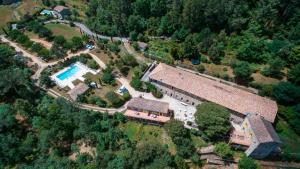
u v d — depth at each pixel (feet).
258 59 402.11
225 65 408.46
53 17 550.77
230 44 430.20
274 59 391.45
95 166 293.43
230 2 438.81
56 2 584.40
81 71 422.82
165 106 343.26
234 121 337.31
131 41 472.03
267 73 382.42
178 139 304.30
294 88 335.47
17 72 370.73
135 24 479.82
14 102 371.76
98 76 413.18
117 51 452.76
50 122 328.29
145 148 295.89
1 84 352.69
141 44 453.17
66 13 553.23
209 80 365.20
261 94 362.12
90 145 324.39
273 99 356.79
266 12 418.31
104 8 518.37
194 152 303.27
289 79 371.56
